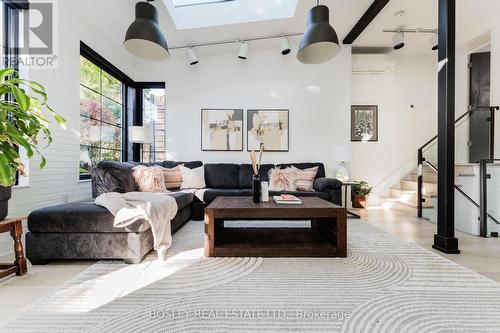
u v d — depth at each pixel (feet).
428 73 16.89
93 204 7.08
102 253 6.42
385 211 14.08
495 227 10.71
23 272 5.78
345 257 6.87
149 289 5.10
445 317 4.18
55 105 8.90
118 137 13.91
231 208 6.90
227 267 6.21
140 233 6.50
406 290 5.08
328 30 7.77
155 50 8.42
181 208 9.86
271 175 12.96
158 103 15.39
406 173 16.87
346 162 15.02
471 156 12.84
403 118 16.89
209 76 14.98
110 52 12.30
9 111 5.12
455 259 6.81
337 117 14.89
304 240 7.56
